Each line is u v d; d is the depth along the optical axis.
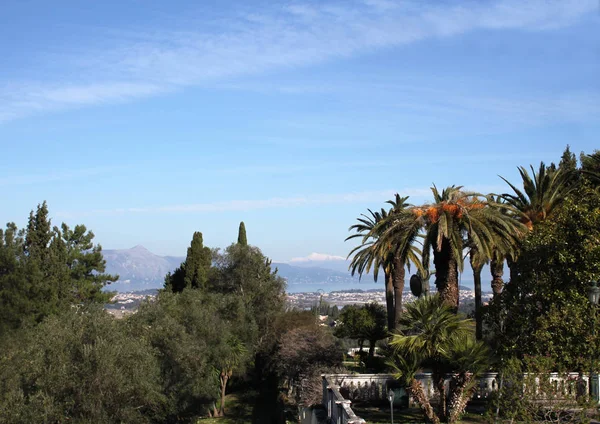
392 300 36.44
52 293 35.97
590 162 31.78
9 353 24.08
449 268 24.05
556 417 13.30
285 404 33.28
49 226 47.19
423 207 24.91
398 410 19.20
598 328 15.95
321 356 32.53
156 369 23.64
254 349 46.38
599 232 19.03
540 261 19.80
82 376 18.66
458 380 16.83
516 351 17.91
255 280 54.00
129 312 32.09
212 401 32.53
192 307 33.94
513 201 29.47
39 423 17.45
